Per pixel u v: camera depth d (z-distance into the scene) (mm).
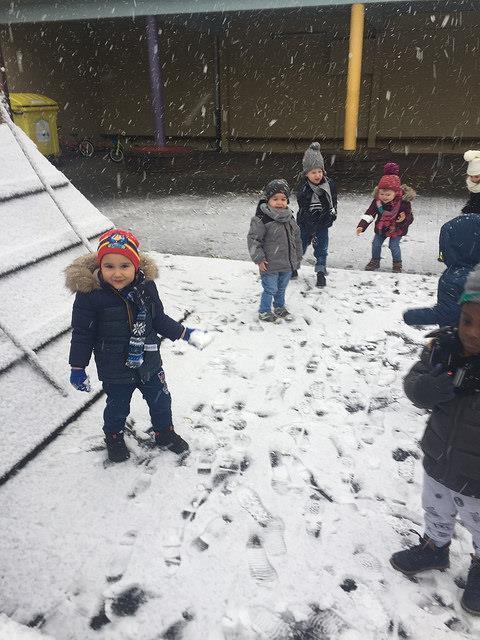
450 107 12781
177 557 1613
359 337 3176
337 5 8508
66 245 2891
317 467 2033
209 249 5367
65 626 1403
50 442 2137
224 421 2314
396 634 1396
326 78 13266
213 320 3402
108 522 1742
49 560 1597
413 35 12305
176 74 14367
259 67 13664
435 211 6887
